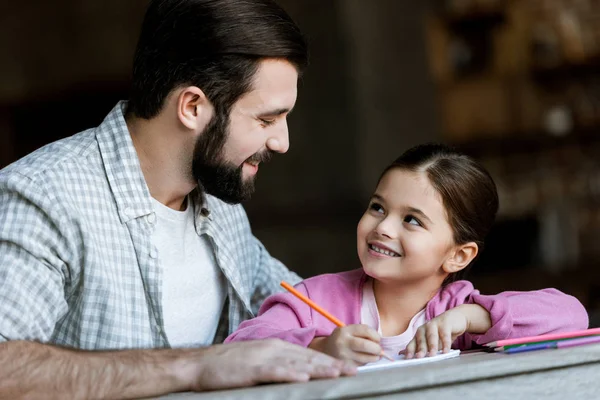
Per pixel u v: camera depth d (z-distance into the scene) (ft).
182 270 7.18
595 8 26.58
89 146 6.81
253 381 5.01
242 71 6.50
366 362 5.56
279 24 6.57
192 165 6.79
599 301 22.93
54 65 31.55
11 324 5.74
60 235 6.17
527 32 27.27
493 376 4.96
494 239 24.91
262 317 6.48
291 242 28.66
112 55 31.37
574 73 27.20
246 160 6.81
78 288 6.42
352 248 28.76
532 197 26.12
